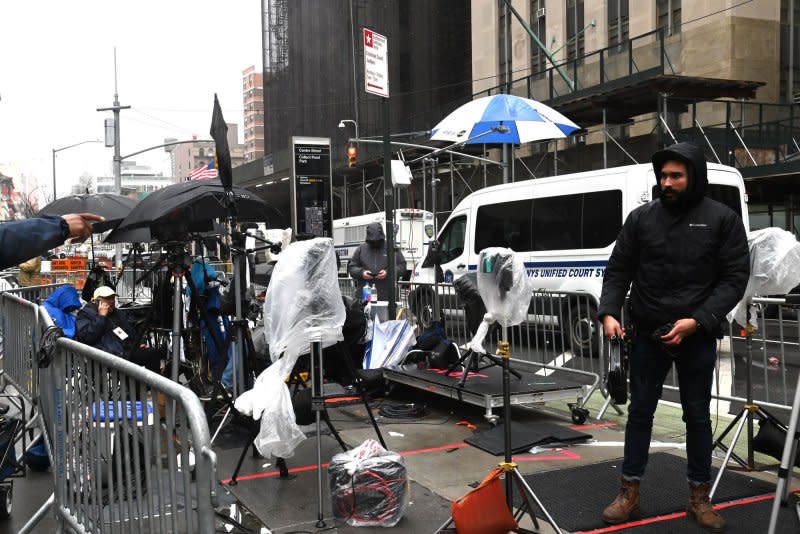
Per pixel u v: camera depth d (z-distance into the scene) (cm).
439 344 712
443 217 2761
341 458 412
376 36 830
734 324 636
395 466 403
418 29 3872
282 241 702
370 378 707
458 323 832
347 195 3669
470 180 2672
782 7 2170
